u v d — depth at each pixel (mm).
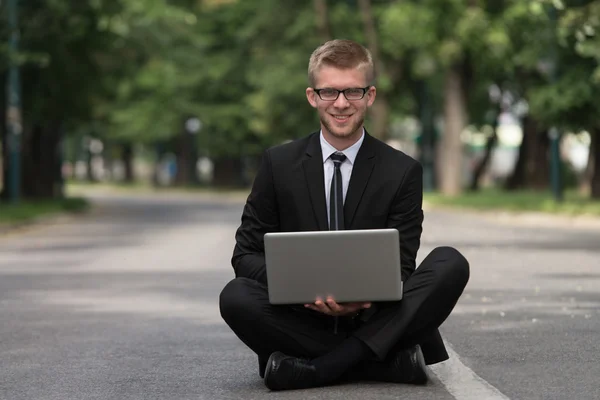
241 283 7668
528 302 13562
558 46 36844
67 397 7961
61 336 11258
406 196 7617
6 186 46906
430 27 48344
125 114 77750
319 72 7500
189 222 37969
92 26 41562
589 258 20406
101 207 53938
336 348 7648
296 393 7617
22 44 40375
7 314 13172
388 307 7516
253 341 7742
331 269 7258
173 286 16344
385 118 55969
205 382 8445
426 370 7805
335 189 7621
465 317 12180
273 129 63844
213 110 76062
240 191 80688
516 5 47250
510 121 68125
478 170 67875
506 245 24047
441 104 66000
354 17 58469
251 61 72688
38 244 26656
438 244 24422
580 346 9945
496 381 8172
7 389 8328
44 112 44031
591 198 42969
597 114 37719
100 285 16562
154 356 9844
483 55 49031
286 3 61688
